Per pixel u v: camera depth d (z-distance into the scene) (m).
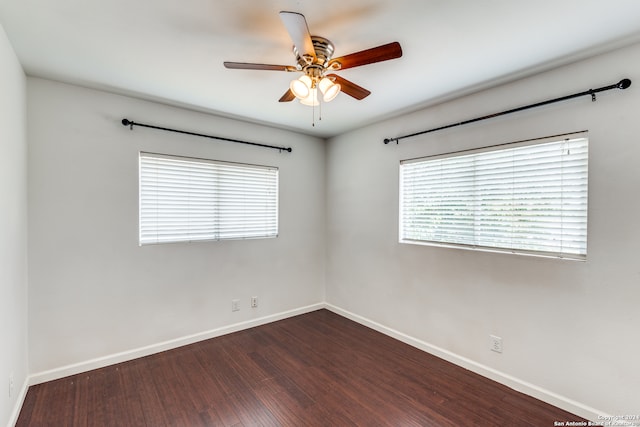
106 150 2.58
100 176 2.55
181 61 2.05
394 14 1.54
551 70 2.11
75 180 2.45
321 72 1.76
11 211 1.86
